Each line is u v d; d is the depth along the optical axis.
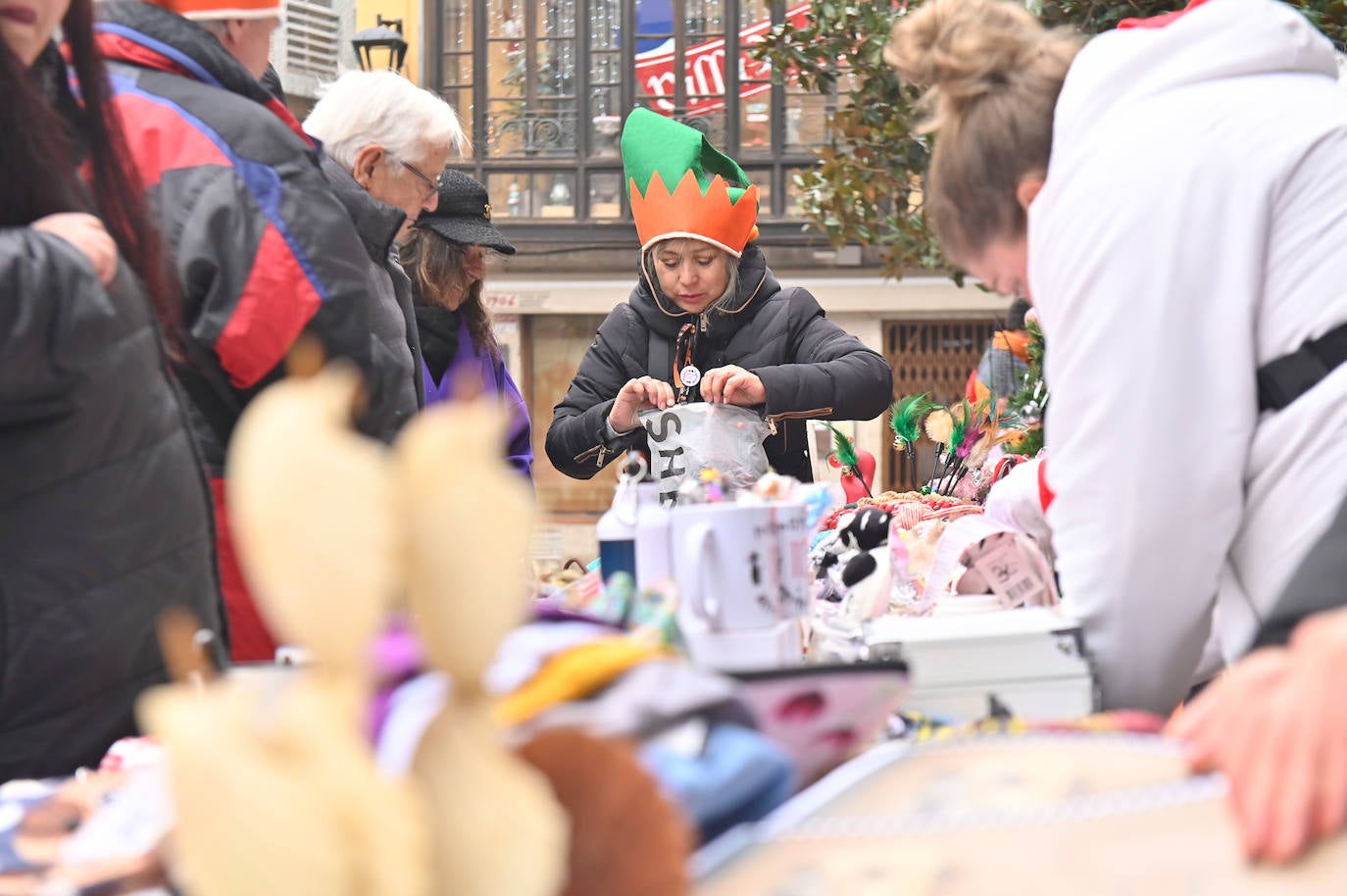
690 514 1.15
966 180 1.42
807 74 5.12
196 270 1.78
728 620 1.14
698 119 13.17
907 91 4.65
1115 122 1.32
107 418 1.23
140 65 1.88
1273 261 1.28
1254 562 1.27
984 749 0.64
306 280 1.83
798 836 0.56
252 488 0.41
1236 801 0.55
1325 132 1.29
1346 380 1.24
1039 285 1.34
